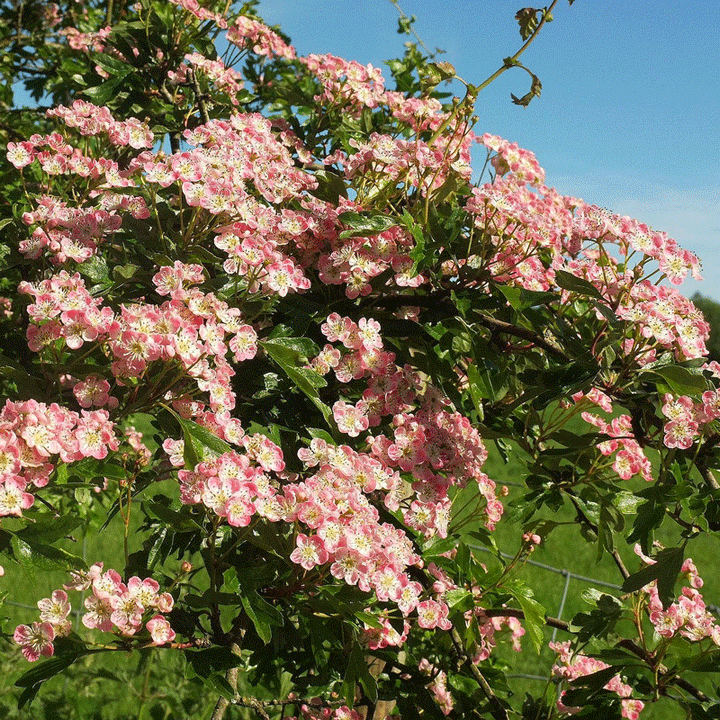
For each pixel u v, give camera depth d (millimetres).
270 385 681
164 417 619
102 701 979
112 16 1232
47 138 724
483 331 696
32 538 558
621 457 727
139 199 667
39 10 1282
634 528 621
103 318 592
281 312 683
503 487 758
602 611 707
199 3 911
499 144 735
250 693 1140
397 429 649
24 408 565
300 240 679
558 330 669
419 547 674
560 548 2439
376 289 670
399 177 702
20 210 757
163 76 901
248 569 582
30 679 562
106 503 1077
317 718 771
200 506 595
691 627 700
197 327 604
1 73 1201
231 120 728
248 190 696
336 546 577
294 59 959
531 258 699
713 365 657
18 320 892
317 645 606
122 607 567
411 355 710
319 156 874
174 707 894
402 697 745
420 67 971
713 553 2646
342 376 661
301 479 652
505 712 717
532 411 732
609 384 637
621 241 658
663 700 1459
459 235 702
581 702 695
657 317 623
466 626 692
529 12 684
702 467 646
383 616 627
